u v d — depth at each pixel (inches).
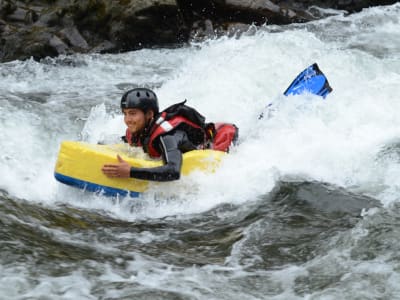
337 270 636.1
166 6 1652.3
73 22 1660.9
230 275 634.2
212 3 1804.9
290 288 609.0
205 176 812.6
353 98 1007.0
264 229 732.0
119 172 766.5
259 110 1074.1
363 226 721.0
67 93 1314.0
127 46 1665.8
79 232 712.4
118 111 1193.4
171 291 594.2
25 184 818.2
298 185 816.3
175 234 729.6
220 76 1180.5
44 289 577.6
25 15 1673.2
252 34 1763.0
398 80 1112.8
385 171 841.5
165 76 1464.1
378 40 1736.0
